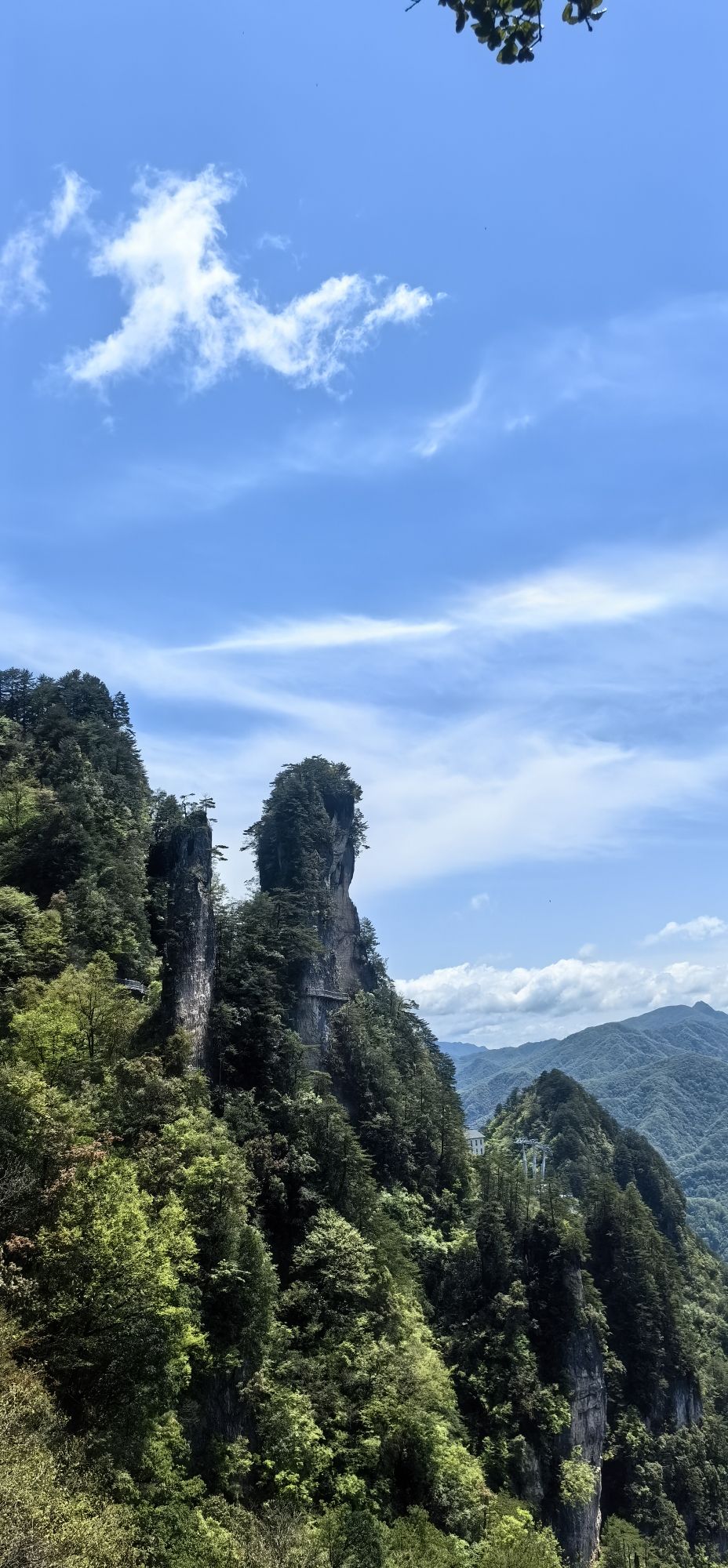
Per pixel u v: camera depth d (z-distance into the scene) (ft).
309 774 406.82
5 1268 121.70
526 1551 197.57
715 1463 384.88
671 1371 391.86
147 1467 130.62
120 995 225.56
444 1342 282.77
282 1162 240.73
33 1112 146.20
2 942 224.94
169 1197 171.32
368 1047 343.26
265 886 380.58
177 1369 143.43
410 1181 334.85
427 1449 206.69
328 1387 199.31
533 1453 273.13
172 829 325.01
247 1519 153.69
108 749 366.22
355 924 411.75
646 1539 326.03
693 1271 591.37
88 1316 124.77
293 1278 226.38
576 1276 322.75
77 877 271.69
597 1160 602.03
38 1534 84.28
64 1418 110.73
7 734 352.28
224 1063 258.57
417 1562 172.45
